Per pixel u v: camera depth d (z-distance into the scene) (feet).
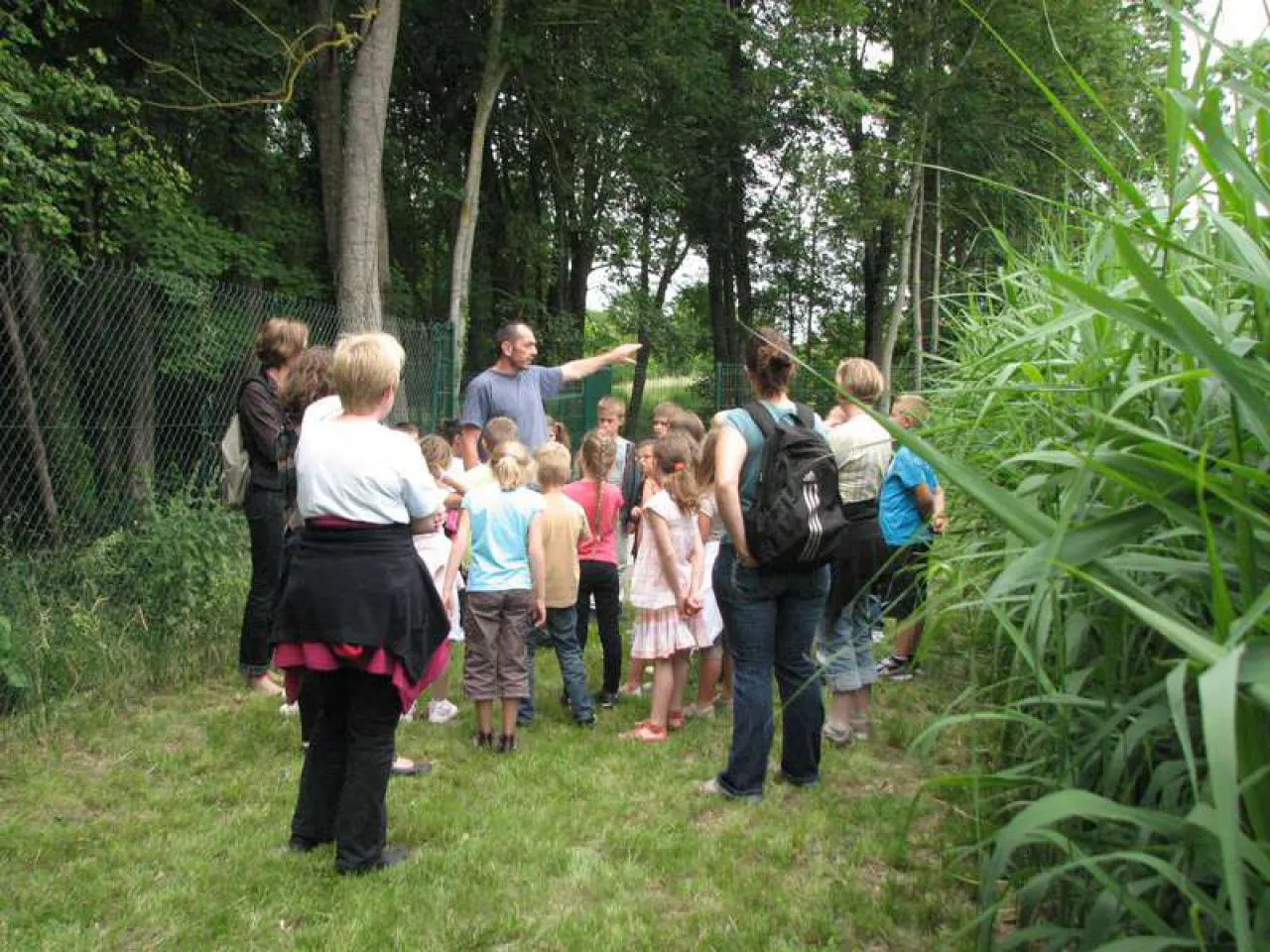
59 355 22.59
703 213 82.69
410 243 64.64
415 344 32.30
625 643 21.20
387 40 36.52
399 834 11.30
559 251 66.74
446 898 9.78
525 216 62.23
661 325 70.54
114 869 10.39
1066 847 6.29
